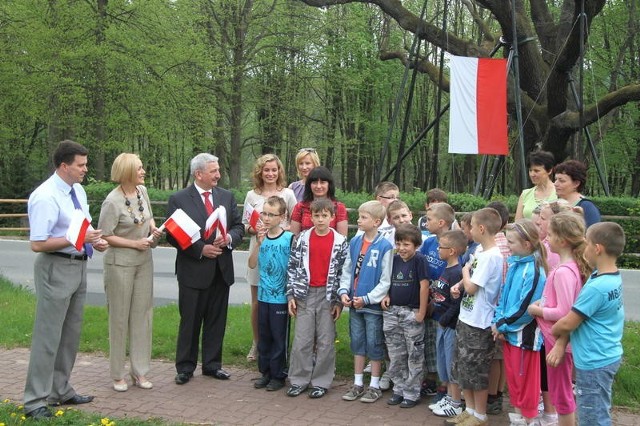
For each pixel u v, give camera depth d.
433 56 32.84
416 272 5.13
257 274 6.18
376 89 31.50
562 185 5.23
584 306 3.68
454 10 30.98
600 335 3.69
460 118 12.25
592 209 5.13
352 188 34.84
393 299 5.16
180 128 23.34
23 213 20.75
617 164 30.27
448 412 4.90
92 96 21.64
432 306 5.18
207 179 5.79
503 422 4.80
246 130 29.31
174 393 5.44
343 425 4.73
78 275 4.98
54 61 20.41
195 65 22.31
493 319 4.49
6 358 6.40
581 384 3.75
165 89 21.41
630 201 14.04
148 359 5.66
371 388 5.31
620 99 15.48
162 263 13.24
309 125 29.02
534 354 4.30
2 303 8.79
